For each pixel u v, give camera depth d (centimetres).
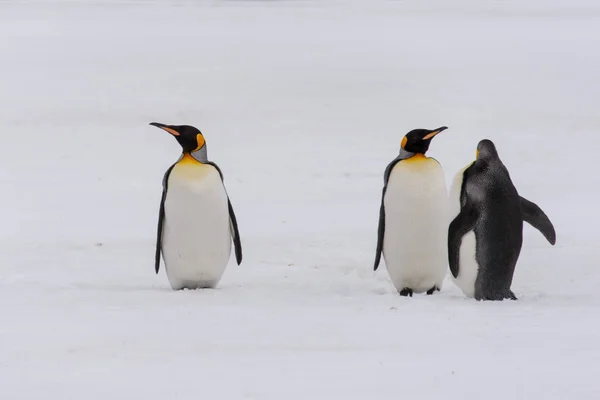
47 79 5556
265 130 4334
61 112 4600
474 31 8250
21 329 1216
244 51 7019
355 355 1084
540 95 5012
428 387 959
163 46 7319
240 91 5281
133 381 978
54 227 2469
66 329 1216
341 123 4488
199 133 1662
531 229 2358
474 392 943
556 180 3209
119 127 4328
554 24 8806
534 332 1198
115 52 6881
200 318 1291
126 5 12231
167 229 1652
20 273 1855
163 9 11544
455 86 5338
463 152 3809
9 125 4275
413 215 1617
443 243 1642
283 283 1728
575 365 1036
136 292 1542
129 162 3622
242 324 1248
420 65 6172
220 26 9175
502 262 1501
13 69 5931
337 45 7431
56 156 3694
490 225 1497
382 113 4700
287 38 8038
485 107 4753
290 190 3061
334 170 3438
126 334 1188
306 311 1349
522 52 6656
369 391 947
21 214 2647
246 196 2964
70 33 8194
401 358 1070
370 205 2798
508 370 1016
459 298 1530
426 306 1398
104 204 2814
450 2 13062
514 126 4328
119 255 2102
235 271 1902
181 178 1619
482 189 1504
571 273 1817
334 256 2077
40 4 11988
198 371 1015
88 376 997
